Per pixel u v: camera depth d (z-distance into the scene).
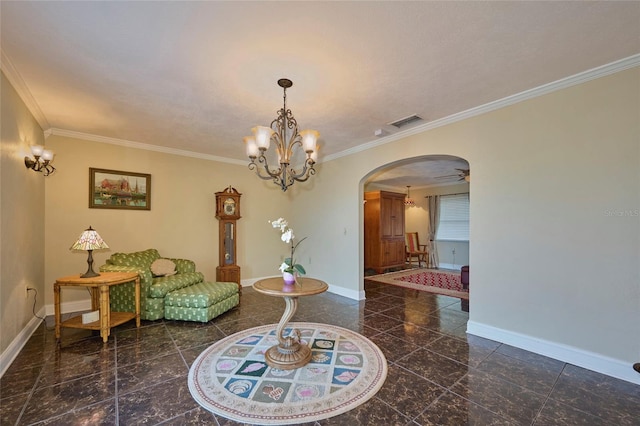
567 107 2.50
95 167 3.96
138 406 1.82
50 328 3.14
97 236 3.13
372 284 5.64
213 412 1.77
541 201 2.64
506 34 1.87
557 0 1.57
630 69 2.20
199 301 3.32
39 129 3.29
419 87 2.59
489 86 2.58
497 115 2.94
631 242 2.20
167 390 1.99
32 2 1.56
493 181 2.96
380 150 4.16
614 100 2.27
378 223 7.02
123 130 3.71
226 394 1.95
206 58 2.11
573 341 2.44
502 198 2.89
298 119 3.34
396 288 5.29
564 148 2.52
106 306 2.81
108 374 2.20
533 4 1.60
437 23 1.75
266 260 5.72
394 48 2.01
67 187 3.75
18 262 2.60
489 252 2.97
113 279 2.90
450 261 8.05
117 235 4.12
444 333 3.07
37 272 3.24
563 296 2.50
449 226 8.14
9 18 1.68
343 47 1.99
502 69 2.30
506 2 1.59
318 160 5.27
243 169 5.46
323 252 5.18
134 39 1.89
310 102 2.88
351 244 4.64
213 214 5.09
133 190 4.26
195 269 4.57
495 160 2.95
